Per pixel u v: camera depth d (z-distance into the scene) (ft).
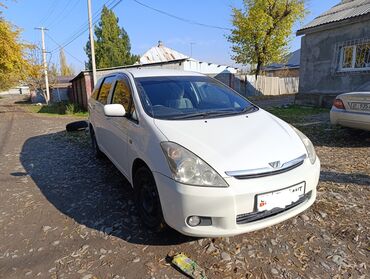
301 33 39.01
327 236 9.02
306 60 39.75
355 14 32.65
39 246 9.16
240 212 7.67
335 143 19.48
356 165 14.93
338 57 35.76
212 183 7.57
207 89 12.65
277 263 7.93
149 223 9.52
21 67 60.90
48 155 20.61
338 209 10.52
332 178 13.32
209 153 8.02
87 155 19.76
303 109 37.17
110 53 118.32
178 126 9.28
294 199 8.35
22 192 13.71
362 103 17.19
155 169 8.39
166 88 11.78
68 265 8.17
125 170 11.43
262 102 55.52
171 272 7.73
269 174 7.93
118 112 10.82
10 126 39.68
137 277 7.59
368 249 8.33
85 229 10.03
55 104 90.58
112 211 11.22
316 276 7.40
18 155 21.31
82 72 58.49
